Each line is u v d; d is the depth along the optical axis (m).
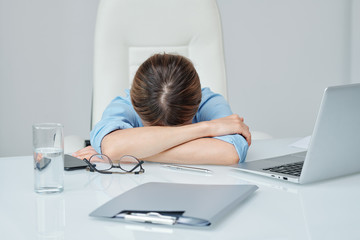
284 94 3.68
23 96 3.07
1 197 0.83
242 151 1.16
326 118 0.85
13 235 0.64
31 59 3.05
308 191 0.87
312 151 0.87
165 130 1.16
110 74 1.80
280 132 3.72
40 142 0.85
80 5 3.08
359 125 0.91
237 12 3.45
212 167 1.12
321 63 3.72
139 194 0.77
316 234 0.64
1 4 2.95
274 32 3.57
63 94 3.14
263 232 0.65
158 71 1.17
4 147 3.09
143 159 1.18
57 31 3.07
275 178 0.97
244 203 0.78
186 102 1.17
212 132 1.18
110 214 0.69
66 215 0.72
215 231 0.65
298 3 3.60
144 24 1.83
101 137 1.22
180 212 0.70
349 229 0.66
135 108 1.21
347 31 3.73
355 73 3.74
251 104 3.61
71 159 1.15
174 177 1.00
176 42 1.86
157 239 0.62
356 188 0.89
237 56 3.50
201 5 1.86
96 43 1.80
